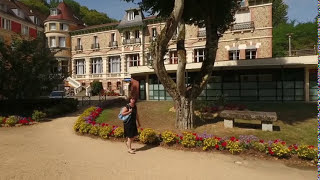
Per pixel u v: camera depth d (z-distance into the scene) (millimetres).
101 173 4684
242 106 12266
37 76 13422
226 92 17688
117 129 7703
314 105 13328
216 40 9273
